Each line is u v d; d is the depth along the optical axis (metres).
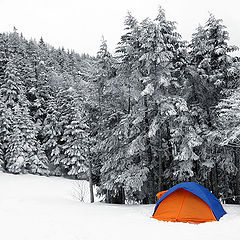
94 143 18.22
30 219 9.72
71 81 43.72
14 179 30.78
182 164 13.00
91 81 16.72
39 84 43.22
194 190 9.33
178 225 8.10
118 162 15.05
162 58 13.34
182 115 13.22
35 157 35.22
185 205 9.22
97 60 16.69
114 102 16.69
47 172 36.16
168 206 9.54
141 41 14.19
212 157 14.04
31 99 43.38
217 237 6.53
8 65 39.19
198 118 14.59
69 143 36.66
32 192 25.55
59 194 26.50
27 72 44.47
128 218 9.61
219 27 15.66
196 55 15.68
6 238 7.17
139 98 14.31
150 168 14.07
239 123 11.60
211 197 9.58
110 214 10.68
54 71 53.97
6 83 38.16
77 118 36.50
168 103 13.20
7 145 35.44
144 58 13.52
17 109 35.41
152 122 13.29
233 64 15.16
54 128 38.75
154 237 6.79
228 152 14.04
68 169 38.50
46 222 9.09
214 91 14.96
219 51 14.91
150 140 14.41
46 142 38.34
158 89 14.01
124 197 16.84
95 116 17.50
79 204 14.73
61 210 11.96
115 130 15.05
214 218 8.66
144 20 15.00
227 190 14.95
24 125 35.09
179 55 15.18
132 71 14.73
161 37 13.75
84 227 8.15
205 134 13.86
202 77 14.78
